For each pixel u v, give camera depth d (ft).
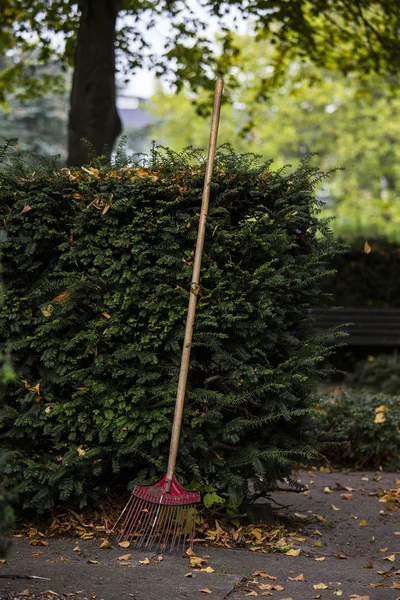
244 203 18.94
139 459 18.39
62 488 17.88
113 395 18.13
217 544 17.34
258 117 53.62
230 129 103.91
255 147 105.19
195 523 17.79
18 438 18.42
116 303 18.30
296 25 44.04
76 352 18.65
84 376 18.30
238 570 15.49
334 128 103.24
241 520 18.90
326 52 49.19
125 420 17.99
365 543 18.39
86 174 18.95
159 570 15.12
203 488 18.31
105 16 35.78
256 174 18.69
